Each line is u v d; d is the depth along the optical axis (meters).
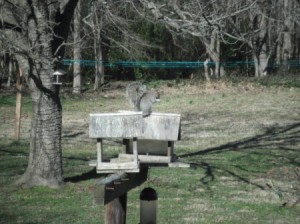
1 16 12.41
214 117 26.72
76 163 16.55
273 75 41.06
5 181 14.02
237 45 42.44
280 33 39.44
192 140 20.97
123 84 42.09
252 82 38.34
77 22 27.55
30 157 13.62
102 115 6.53
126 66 42.31
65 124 25.34
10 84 39.44
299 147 19.28
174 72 45.41
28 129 23.41
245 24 31.66
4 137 21.39
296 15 28.30
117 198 6.23
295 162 16.83
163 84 40.12
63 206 11.95
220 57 42.78
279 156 17.78
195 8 13.05
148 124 7.00
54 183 13.46
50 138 13.48
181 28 12.27
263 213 11.60
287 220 11.10
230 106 30.02
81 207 11.87
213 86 37.47
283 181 14.54
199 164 16.64
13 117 26.97
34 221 10.78
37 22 13.00
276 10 27.69
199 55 43.94
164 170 15.77
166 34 41.22
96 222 10.69
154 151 7.04
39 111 13.41
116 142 20.75
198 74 43.97
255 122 24.94
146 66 42.09
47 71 13.23
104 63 41.88
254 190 13.62
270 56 42.69
